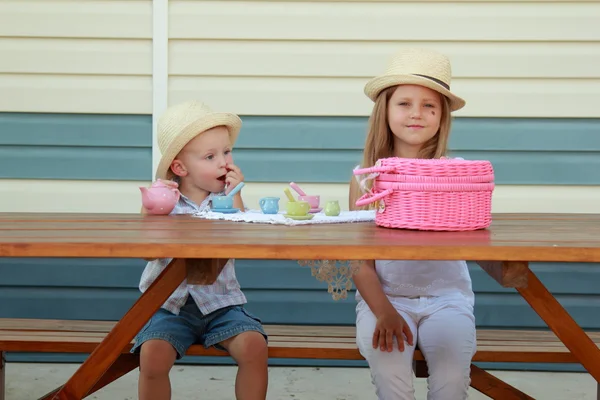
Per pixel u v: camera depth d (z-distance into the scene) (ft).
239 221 8.29
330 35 12.65
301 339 9.23
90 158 12.73
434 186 7.36
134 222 8.15
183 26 12.62
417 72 9.50
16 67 12.62
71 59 12.66
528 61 12.62
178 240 6.39
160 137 9.70
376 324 8.20
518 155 12.73
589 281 12.63
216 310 8.82
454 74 12.64
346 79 12.71
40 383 11.85
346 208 12.79
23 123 12.69
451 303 8.63
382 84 9.58
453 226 7.39
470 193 7.45
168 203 9.19
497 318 12.71
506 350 8.73
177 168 9.77
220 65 12.68
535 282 6.80
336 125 12.76
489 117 12.70
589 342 6.86
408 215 7.44
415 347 8.66
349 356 8.75
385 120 9.79
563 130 12.69
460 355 8.13
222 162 9.64
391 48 12.67
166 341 8.35
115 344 6.91
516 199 12.73
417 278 8.86
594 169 12.69
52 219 8.55
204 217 8.80
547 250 6.12
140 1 12.61
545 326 12.66
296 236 6.77
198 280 6.87
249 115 12.74
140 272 12.75
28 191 12.73
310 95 12.71
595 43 12.60
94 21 12.62
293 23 12.65
